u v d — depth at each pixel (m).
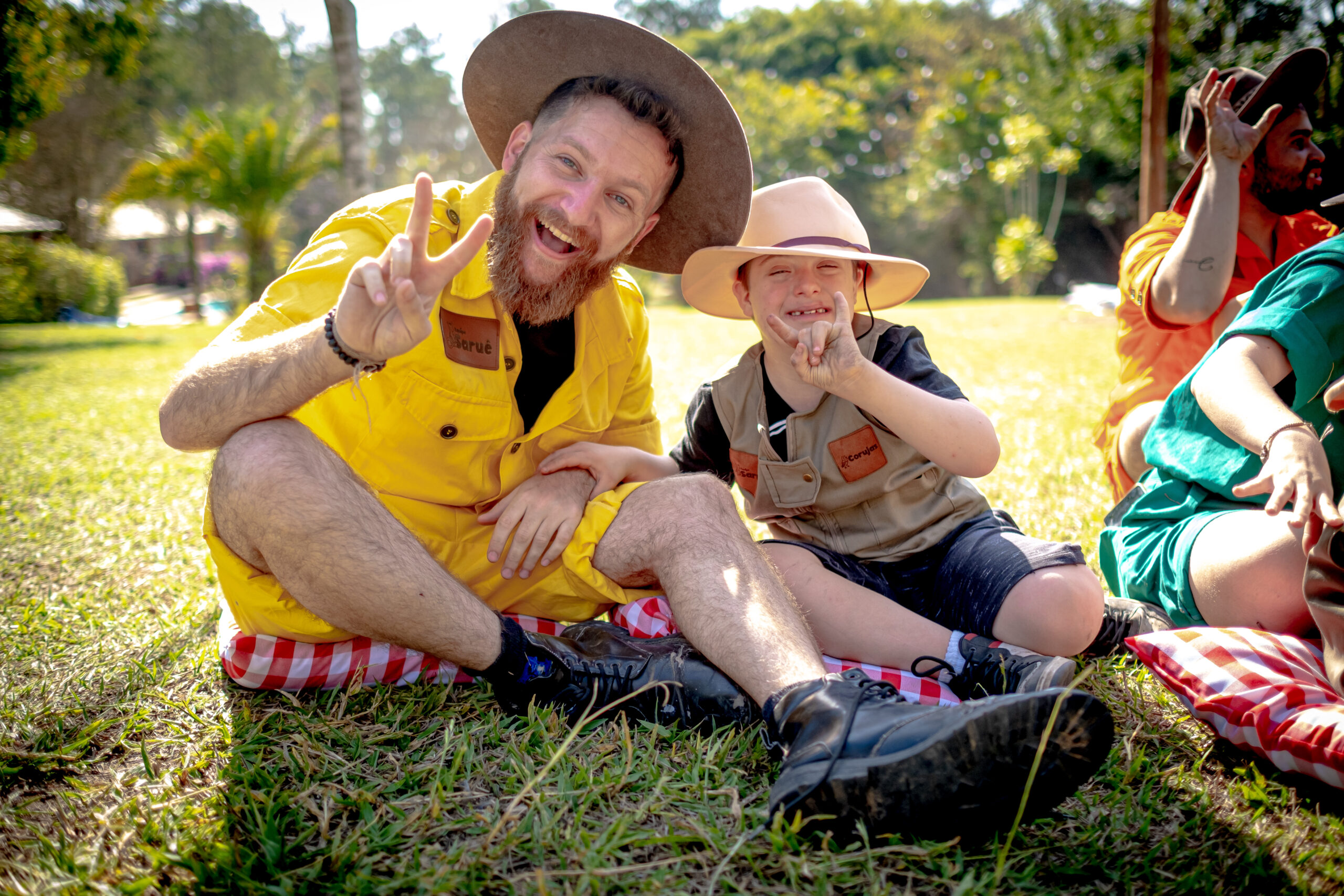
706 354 10.39
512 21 2.02
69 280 23.47
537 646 1.77
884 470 2.07
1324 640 1.63
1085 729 1.29
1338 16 6.32
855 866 1.32
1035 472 3.85
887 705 1.40
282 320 1.83
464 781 1.55
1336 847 1.37
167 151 22.44
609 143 1.91
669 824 1.41
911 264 2.13
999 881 1.29
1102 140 24.17
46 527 3.49
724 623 1.67
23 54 16.44
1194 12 7.03
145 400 7.89
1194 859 1.35
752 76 46.56
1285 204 2.57
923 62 50.03
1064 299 26.78
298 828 1.43
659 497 1.94
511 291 1.96
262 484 1.63
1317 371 1.76
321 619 1.80
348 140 8.86
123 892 1.28
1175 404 2.14
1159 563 2.09
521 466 2.14
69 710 1.84
